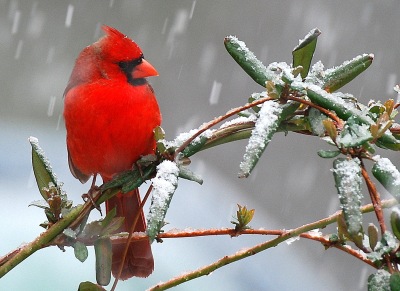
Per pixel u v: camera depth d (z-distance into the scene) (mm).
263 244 4031
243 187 16859
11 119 18109
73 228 4059
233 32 19031
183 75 18703
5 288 8148
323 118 3736
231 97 18344
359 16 17859
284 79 3744
